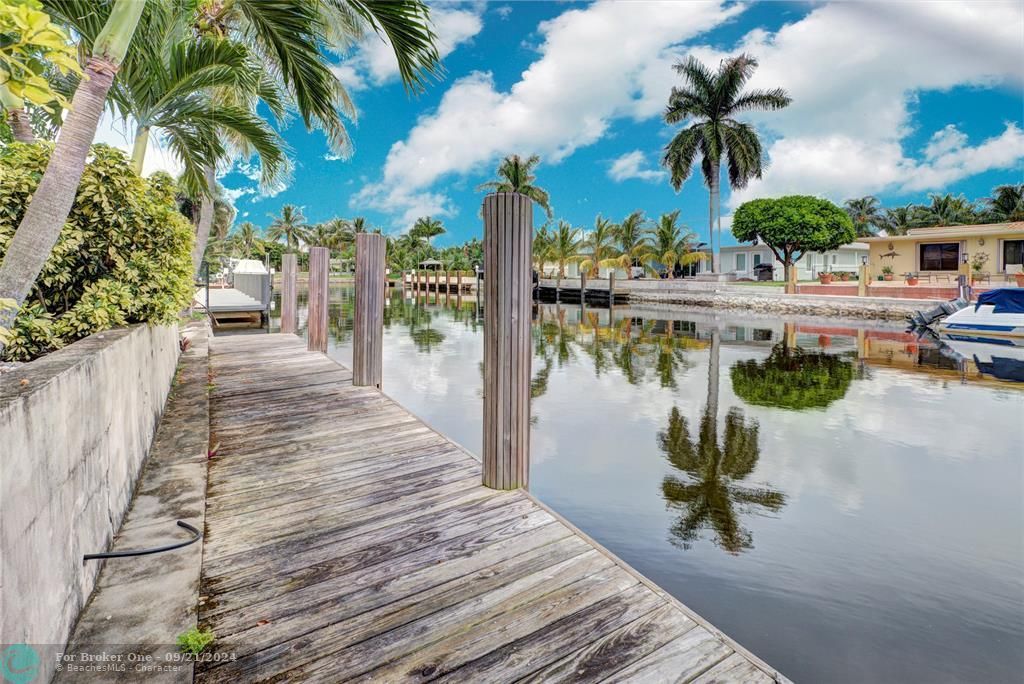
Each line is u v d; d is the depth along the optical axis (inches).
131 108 162.7
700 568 112.5
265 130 208.2
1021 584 106.1
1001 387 298.7
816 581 107.3
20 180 101.7
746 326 624.4
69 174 79.7
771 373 341.4
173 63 156.4
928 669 81.3
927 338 513.0
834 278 881.5
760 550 120.0
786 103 914.7
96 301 107.6
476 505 96.8
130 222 123.3
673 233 1055.0
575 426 221.9
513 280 100.6
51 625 47.0
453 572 74.7
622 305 1002.1
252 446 128.5
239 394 181.2
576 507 143.6
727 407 254.5
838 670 81.0
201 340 296.0
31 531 42.9
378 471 113.1
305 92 150.4
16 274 75.7
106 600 58.3
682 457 184.4
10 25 46.7
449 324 660.1
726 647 60.8
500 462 103.6
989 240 778.2
